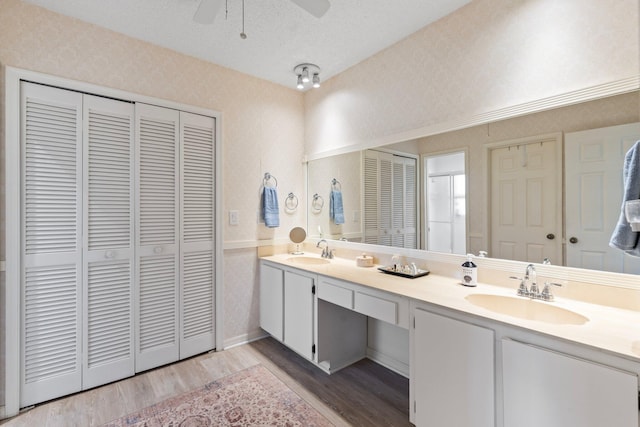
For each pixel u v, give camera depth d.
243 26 2.02
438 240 2.00
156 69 2.27
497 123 1.71
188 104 2.42
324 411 1.81
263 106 2.86
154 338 2.28
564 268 1.48
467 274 1.73
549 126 1.52
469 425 1.31
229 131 2.65
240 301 2.73
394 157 2.25
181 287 2.40
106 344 2.08
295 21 1.97
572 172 1.45
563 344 1.06
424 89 2.04
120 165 2.13
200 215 2.50
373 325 2.45
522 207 1.62
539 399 1.10
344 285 1.94
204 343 2.53
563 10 1.46
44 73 1.85
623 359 0.94
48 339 1.88
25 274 1.81
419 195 2.10
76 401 1.89
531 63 1.56
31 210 1.83
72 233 1.95
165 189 2.32
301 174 3.12
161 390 2.01
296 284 2.36
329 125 2.82
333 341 2.26
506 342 1.19
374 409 1.83
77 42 1.96
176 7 1.84
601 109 1.37
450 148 1.92
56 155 1.90
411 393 1.57
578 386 1.02
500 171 1.71
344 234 2.69
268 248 2.88
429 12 1.89
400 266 2.13
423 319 1.49
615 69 1.32
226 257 2.64
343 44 2.25
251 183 2.79
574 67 1.43
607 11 1.34
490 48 1.71
